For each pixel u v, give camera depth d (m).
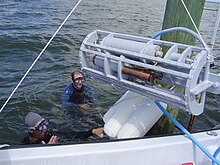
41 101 4.70
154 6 19.89
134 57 2.21
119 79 2.29
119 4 19.12
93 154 2.05
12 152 1.96
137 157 2.17
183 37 2.85
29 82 5.49
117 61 2.27
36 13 12.42
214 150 2.35
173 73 1.96
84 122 4.14
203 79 2.07
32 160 1.93
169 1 2.86
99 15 13.88
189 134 2.27
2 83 5.40
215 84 2.11
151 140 2.27
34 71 6.07
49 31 9.47
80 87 4.57
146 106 2.60
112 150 2.10
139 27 12.04
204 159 2.37
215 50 8.09
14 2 14.63
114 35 2.49
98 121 4.16
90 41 2.55
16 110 4.41
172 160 2.28
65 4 15.67
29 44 7.86
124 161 2.13
